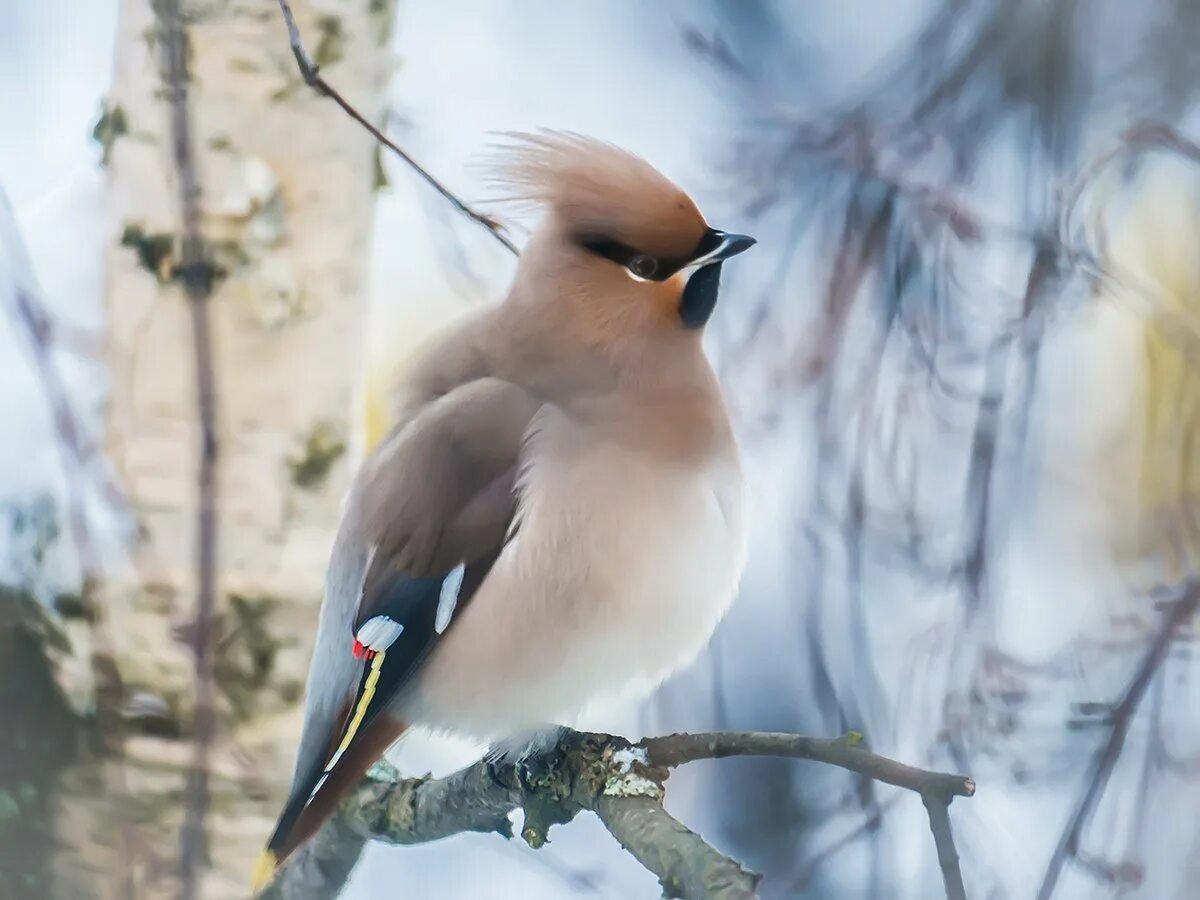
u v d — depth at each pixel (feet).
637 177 10.60
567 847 11.05
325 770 10.57
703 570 10.55
